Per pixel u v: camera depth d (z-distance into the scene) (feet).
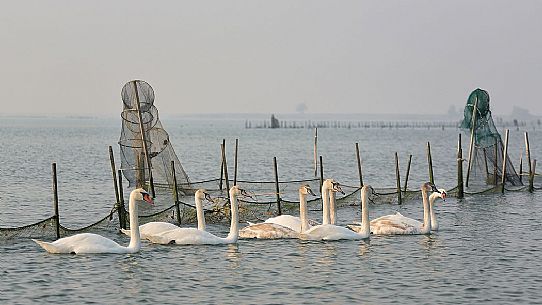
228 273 96.94
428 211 127.75
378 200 166.40
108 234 124.26
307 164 329.31
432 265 102.58
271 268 99.76
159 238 113.50
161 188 166.30
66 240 106.63
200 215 121.60
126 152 162.50
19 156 351.46
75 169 273.95
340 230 119.75
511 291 89.66
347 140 633.61
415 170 292.61
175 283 91.97
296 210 149.59
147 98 161.68
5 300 84.53
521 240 122.31
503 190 188.75
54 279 93.09
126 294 87.15
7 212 158.10
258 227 119.75
